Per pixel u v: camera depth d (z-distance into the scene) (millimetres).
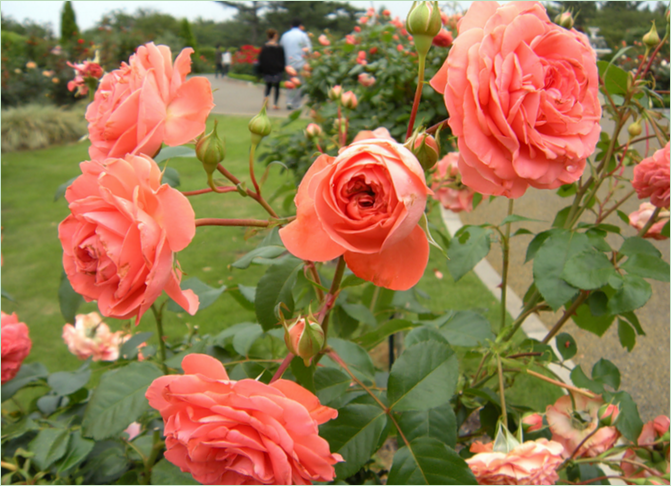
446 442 386
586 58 355
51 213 2387
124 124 345
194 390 302
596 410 515
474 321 496
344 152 264
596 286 460
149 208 304
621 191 2154
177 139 349
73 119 4281
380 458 900
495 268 1812
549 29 344
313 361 364
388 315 734
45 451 477
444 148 1083
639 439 528
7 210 2428
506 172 324
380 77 1275
